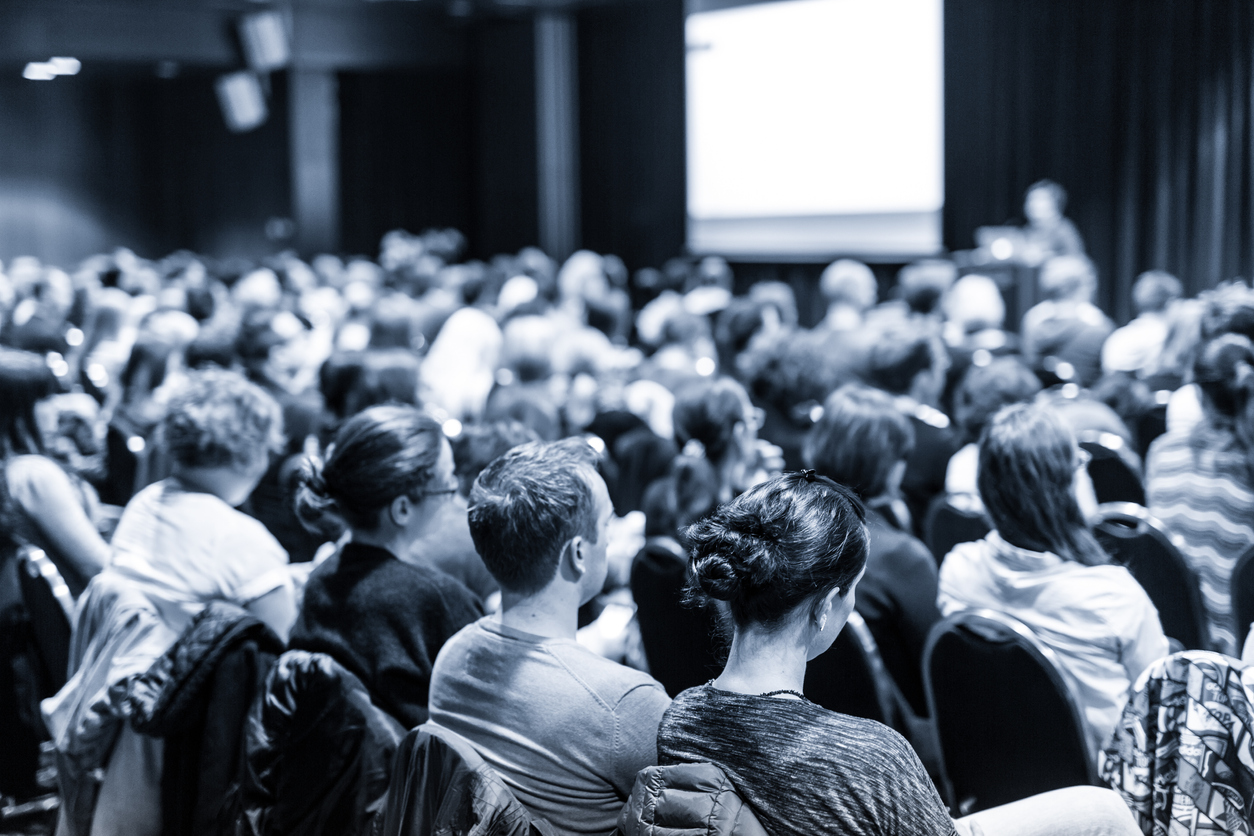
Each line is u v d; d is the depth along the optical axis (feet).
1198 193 28.73
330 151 44.98
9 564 10.43
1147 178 29.71
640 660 9.93
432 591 6.91
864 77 35.14
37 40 37.78
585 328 23.73
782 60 37.32
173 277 32.12
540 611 5.94
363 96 54.19
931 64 33.47
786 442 13.38
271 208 58.44
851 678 7.61
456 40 46.32
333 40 43.70
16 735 10.34
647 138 42.88
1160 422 14.12
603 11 43.96
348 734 6.46
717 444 10.57
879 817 4.43
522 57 45.21
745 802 4.53
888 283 35.06
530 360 17.80
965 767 7.41
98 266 33.99
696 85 40.40
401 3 43.86
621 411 14.94
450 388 20.24
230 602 8.22
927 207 33.96
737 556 4.82
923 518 12.69
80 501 11.17
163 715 7.02
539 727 5.64
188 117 57.41
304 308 26.22
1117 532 9.41
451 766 5.40
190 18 40.09
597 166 45.21
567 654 5.77
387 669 6.68
